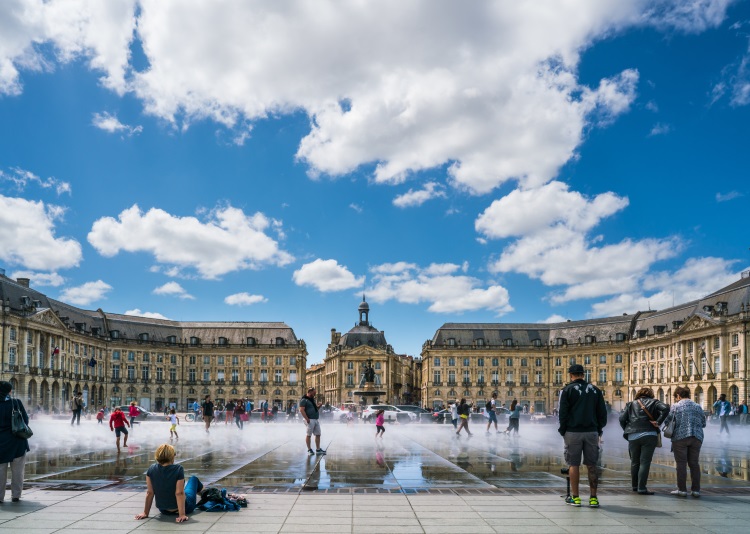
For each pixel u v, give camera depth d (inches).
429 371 5925.2
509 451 1082.1
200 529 455.2
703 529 461.7
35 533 442.6
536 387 5797.2
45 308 3878.0
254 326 5821.9
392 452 1049.5
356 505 538.9
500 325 6043.3
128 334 5315.0
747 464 894.4
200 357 5659.5
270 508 526.0
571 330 5762.8
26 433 551.2
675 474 762.8
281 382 5669.3
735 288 3956.7
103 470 791.7
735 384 3740.2
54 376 3991.1
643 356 5022.1
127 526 463.5
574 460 547.5
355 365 6476.4
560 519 491.8
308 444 971.9
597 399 550.9
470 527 464.4
